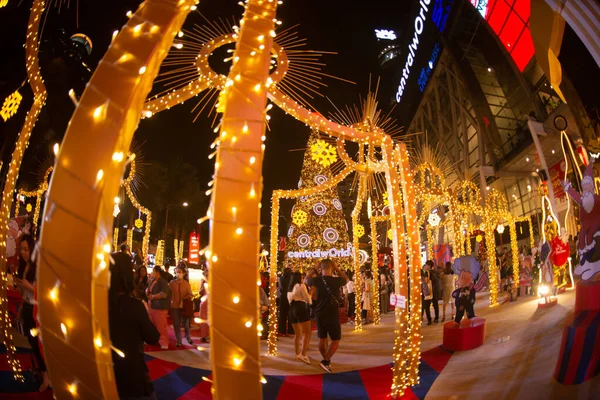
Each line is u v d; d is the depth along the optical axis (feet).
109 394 7.38
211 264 8.34
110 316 10.07
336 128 21.59
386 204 45.62
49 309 6.97
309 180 82.99
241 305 8.24
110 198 7.36
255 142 8.79
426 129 173.17
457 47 122.31
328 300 23.62
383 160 22.93
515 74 103.91
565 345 15.25
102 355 7.20
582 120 38.83
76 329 6.93
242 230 8.39
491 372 18.92
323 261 24.48
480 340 25.77
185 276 31.94
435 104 162.91
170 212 111.55
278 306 40.81
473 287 29.86
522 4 89.92
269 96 20.53
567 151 34.27
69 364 7.09
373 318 46.91
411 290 20.62
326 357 23.30
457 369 21.09
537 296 46.88
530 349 21.27
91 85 7.47
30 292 16.07
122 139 7.42
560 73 22.62
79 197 6.96
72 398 7.23
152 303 29.25
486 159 118.32
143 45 7.88
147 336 10.54
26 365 19.07
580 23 16.29
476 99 117.39
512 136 107.96
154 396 10.67
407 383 19.26
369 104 28.14
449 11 121.90
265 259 70.54
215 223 8.41
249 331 8.23
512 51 99.25
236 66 9.29
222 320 8.23
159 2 8.39
